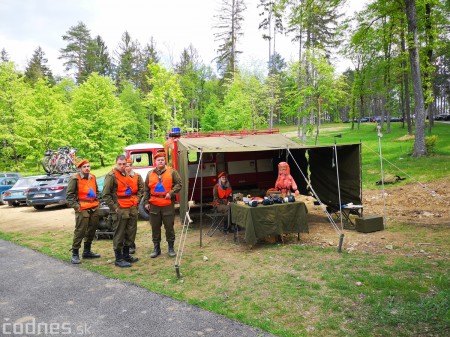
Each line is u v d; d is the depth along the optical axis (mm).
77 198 6617
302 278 5215
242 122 30625
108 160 32406
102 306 4582
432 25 19422
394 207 10062
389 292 4504
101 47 63312
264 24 40844
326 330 3732
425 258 5742
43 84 29688
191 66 48344
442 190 10977
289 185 8312
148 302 4652
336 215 9688
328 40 32344
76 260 6562
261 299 4582
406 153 18281
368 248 6547
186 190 8062
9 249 7930
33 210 14820
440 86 59312
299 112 22938
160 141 27641
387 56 23359
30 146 28141
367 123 54156
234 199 7973
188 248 7277
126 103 43125
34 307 4633
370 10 18797
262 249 6883
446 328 3607
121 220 6254
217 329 3854
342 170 9125
